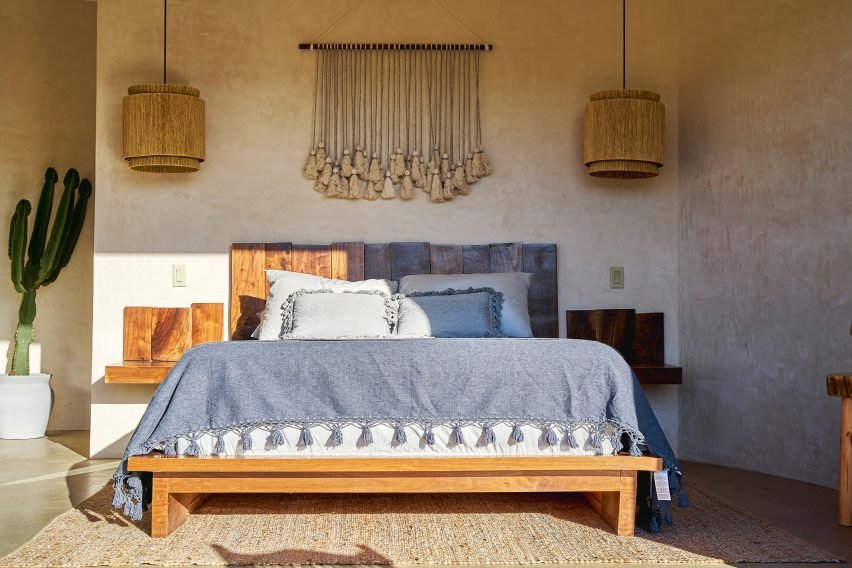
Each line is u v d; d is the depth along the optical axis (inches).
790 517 147.9
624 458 133.9
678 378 194.1
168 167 197.2
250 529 137.9
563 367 137.3
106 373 187.5
